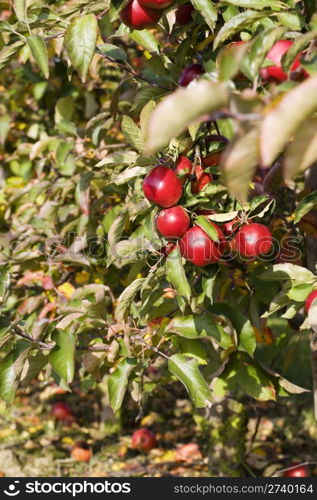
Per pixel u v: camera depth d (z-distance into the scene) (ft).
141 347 8.34
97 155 10.18
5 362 8.01
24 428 16.33
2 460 14.24
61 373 7.88
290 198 9.48
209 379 9.25
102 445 15.26
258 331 8.96
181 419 16.94
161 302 8.52
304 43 6.42
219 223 7.63
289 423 15.92
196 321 8.06
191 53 8.18
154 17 7.37
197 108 5.66
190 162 7.66
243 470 11.58
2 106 13.85
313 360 9.34
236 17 6.84
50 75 12.76
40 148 10.75
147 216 7.90
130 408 17.06
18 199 10.87
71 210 10.14
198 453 14.12
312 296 7.85
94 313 8.17
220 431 11.49
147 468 13.64
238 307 9.20
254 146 5.73
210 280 7.78
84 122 12.80
